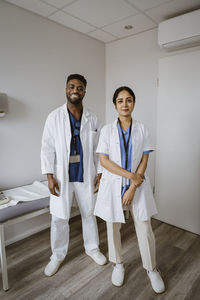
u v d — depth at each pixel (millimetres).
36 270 1706
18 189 1955
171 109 2295
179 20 2008
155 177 2529
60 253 1724
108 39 2740
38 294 1466
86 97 2707
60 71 2350
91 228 1797
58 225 1665
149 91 2529
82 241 2113
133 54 2623
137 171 1412
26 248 2008
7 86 1923
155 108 2498
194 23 1924
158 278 1470
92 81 2762
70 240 2133
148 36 2457
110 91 2941
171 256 1862
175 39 2053
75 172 1637
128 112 1375
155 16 2131
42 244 2076
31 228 2256
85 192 1691
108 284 1545
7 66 1903
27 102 2086
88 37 2627
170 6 1941
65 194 1605
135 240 2109
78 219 2600
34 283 1565
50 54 2229
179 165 2305
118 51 2771
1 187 1969
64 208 1597
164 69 2301
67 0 1837
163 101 2346
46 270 1651
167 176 2416
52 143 1635
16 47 1946
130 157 1413
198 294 1443
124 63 2729
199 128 2123
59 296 1447
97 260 1768
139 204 1405
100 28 2408
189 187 2256
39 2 1870
